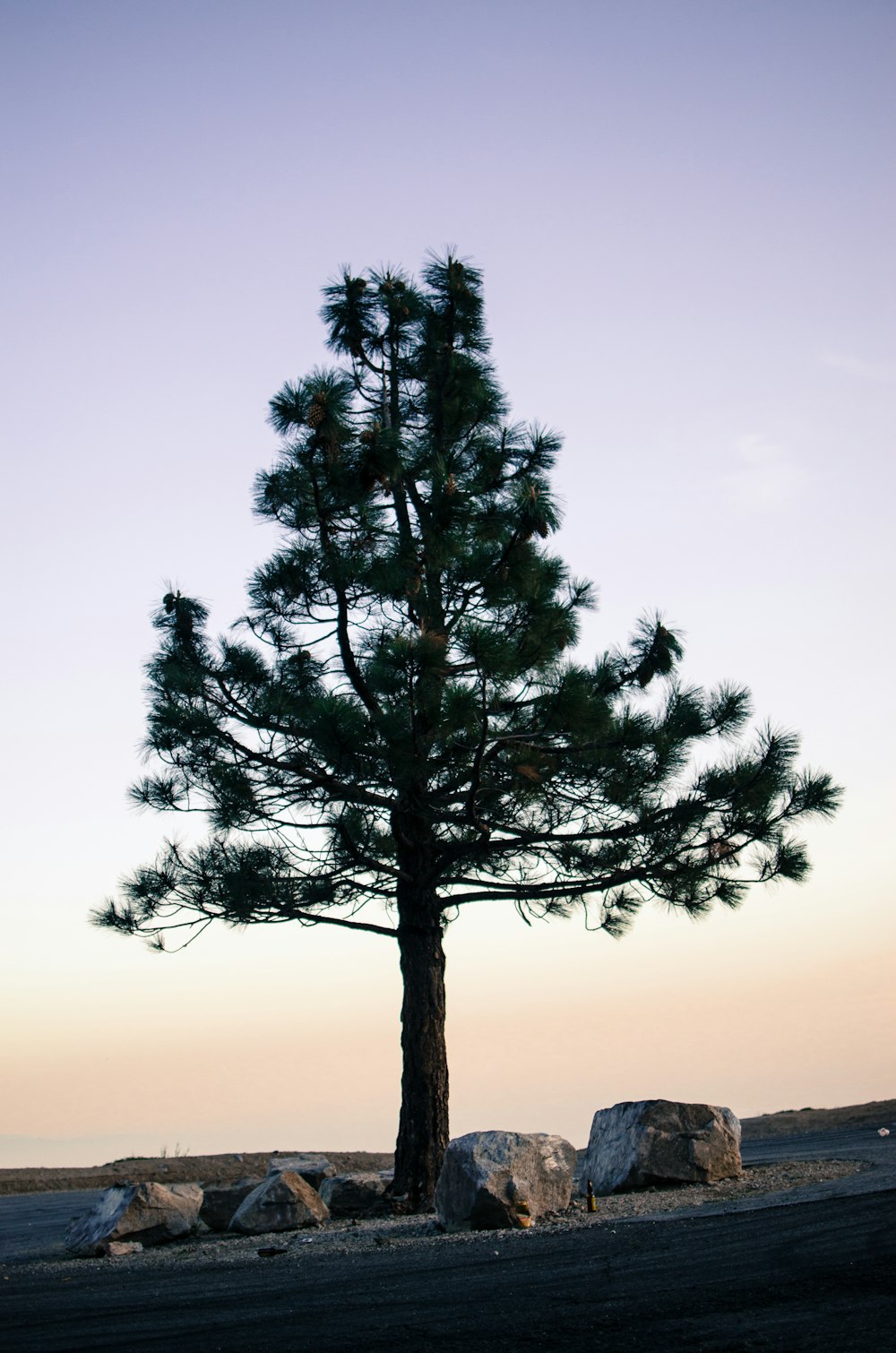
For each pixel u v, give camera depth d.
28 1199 29.22
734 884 18.16
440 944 18.20
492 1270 9.81
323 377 16.19
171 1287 10.70
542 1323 7.21
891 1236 8.97
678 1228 11.03
